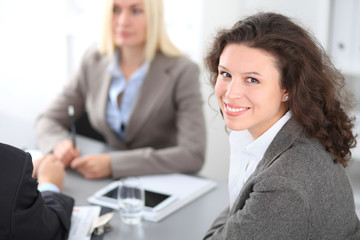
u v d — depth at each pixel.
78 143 2.16
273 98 1.03
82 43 3.08
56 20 2.90
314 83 1.04
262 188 1.00
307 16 2.44
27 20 2.77
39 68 2.88
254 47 1.00
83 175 1.81
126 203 1.42
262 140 1.12
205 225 1.42
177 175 1.82
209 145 3.18
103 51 2.32
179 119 2.11
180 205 1.54
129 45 2.14
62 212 1.30
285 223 0.98
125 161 1.81
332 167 1.04
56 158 1.76
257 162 1.16
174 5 3.04
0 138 2.34
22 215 1.11
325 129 1.07
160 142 2.21
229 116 1.05
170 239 1.33
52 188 1.55
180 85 2.13
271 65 1.00
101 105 2.26
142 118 2.15
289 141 1.06
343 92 1.15
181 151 1.92
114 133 2.27
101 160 1.80
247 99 1.02
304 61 1.01
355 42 2.32
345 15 2.32
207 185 1.71
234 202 1.17
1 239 1.10
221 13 2.93
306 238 1.01
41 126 2.23
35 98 2.90
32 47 2.82
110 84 2.25
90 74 2.32
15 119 2.45
